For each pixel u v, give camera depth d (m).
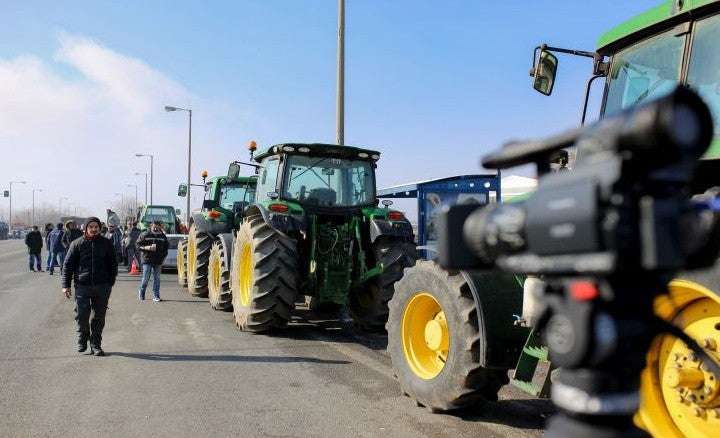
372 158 8.26
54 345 6.82
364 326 7.84
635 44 3.59
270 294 7.12
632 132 0.94
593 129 1.05
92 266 6.30
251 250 7.32
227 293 9.27
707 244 1.04
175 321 8.62
